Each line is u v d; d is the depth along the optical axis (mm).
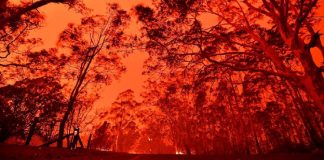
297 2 15781
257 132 44906
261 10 13656
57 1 15000
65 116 23141
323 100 10922
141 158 14383
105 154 15258
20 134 19984
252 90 23438
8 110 19078
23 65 21391
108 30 28719
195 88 16625
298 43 11836
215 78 16406
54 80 25031
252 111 37500
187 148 48469
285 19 12219
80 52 28031
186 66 15586
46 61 25312
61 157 12000
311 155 12156
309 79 11359
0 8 12562
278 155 13656
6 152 11094
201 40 14875
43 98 21547
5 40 21500
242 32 17375
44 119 21281
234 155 15750
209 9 15359
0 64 20469
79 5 16656
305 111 23031
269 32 16906
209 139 61594
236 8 17141
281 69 12531
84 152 14914
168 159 14352
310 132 20219
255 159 12984
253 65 17016
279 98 33438
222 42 16688
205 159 14234
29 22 21953
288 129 36875
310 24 15758
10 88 19578
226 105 38188
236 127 35875
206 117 50094
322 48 14492
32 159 10594
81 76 26469
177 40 15344
